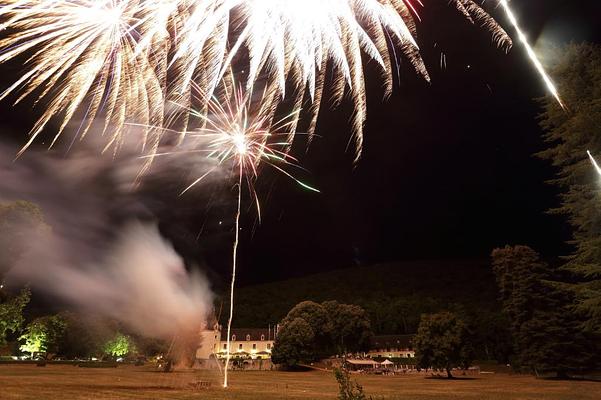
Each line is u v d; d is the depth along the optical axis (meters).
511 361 76.06
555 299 60.34
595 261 29.98
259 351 136.12
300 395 35.03
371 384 50.69
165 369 66.81
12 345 103.88
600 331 31.77
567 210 31.08
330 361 97.81
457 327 67.25
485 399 33.22
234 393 35.69
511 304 63.72
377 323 151.00
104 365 82.12
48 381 41.19
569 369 57.62
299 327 87.44
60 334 101.88
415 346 68.88
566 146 31.12
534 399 33.28
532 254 63.44
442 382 54.75
